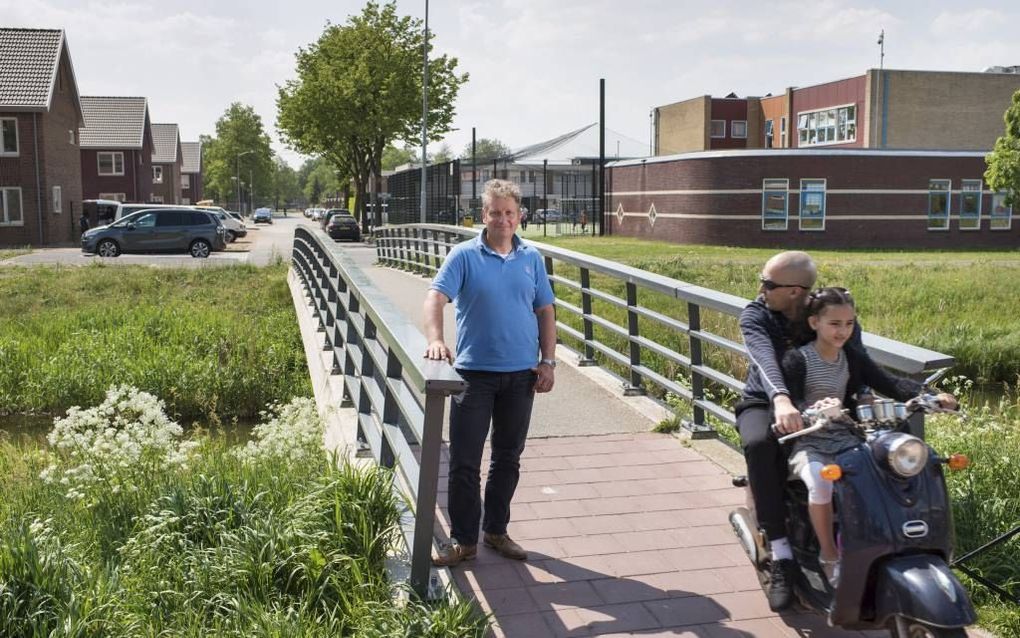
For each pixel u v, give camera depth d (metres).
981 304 19.38
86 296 23.00
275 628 4.11
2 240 44.34
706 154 39.22
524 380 4.90
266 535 4.84
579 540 5.32
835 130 57.03
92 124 65.69
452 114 51.38
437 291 4.73
